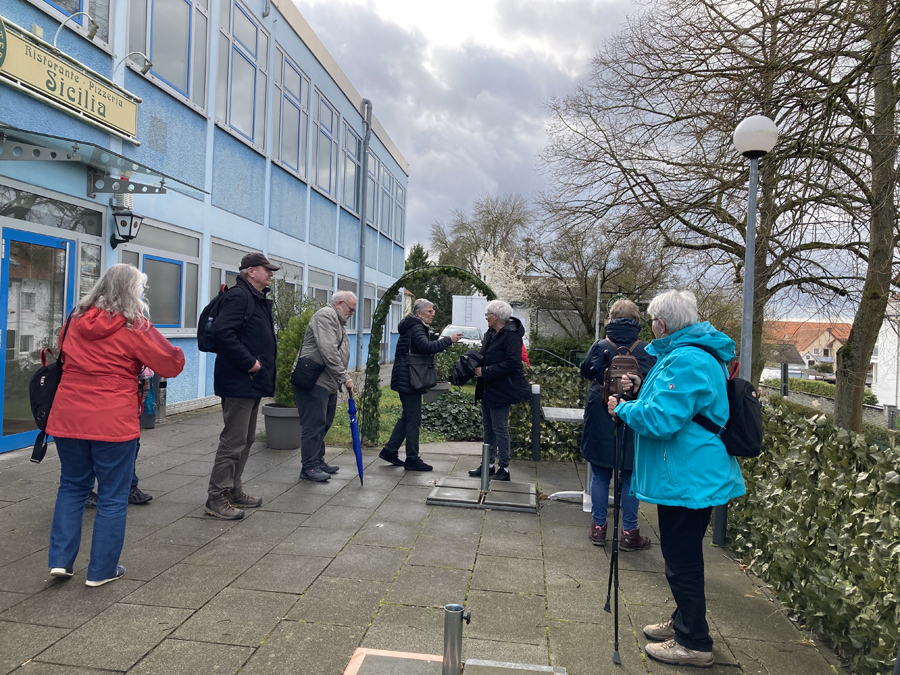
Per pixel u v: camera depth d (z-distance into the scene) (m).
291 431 7.39
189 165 10.12
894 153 7.41
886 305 10.04
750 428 2.93
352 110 20.53
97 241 7.82
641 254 13.95
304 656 2.85
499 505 5.35
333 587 3.62
